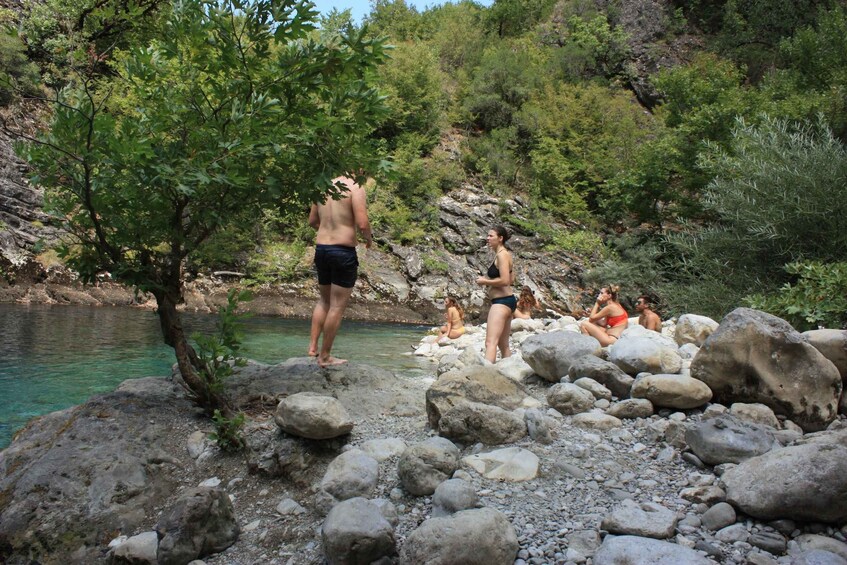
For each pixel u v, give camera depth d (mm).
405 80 27500
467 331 11773
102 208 3631
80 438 3709
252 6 3623
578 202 26453
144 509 3273
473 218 24672
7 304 15484
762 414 3639
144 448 3682
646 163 22969
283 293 19078
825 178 10953
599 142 28406
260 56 3701
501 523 2510
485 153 28344
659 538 2537
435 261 22125
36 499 3236
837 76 21266
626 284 20000
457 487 2859
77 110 3199
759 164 12219
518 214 25578
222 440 3611
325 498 3068
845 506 2523
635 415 3893
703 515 2734
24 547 3031
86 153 3297
